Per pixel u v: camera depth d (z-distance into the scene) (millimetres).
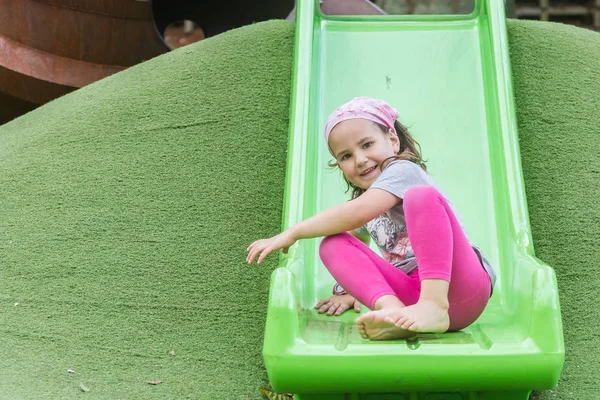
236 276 4527
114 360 3975
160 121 5684
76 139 5703
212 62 6125
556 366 2947
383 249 3529
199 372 3879
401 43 5422
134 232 4855
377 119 3586
